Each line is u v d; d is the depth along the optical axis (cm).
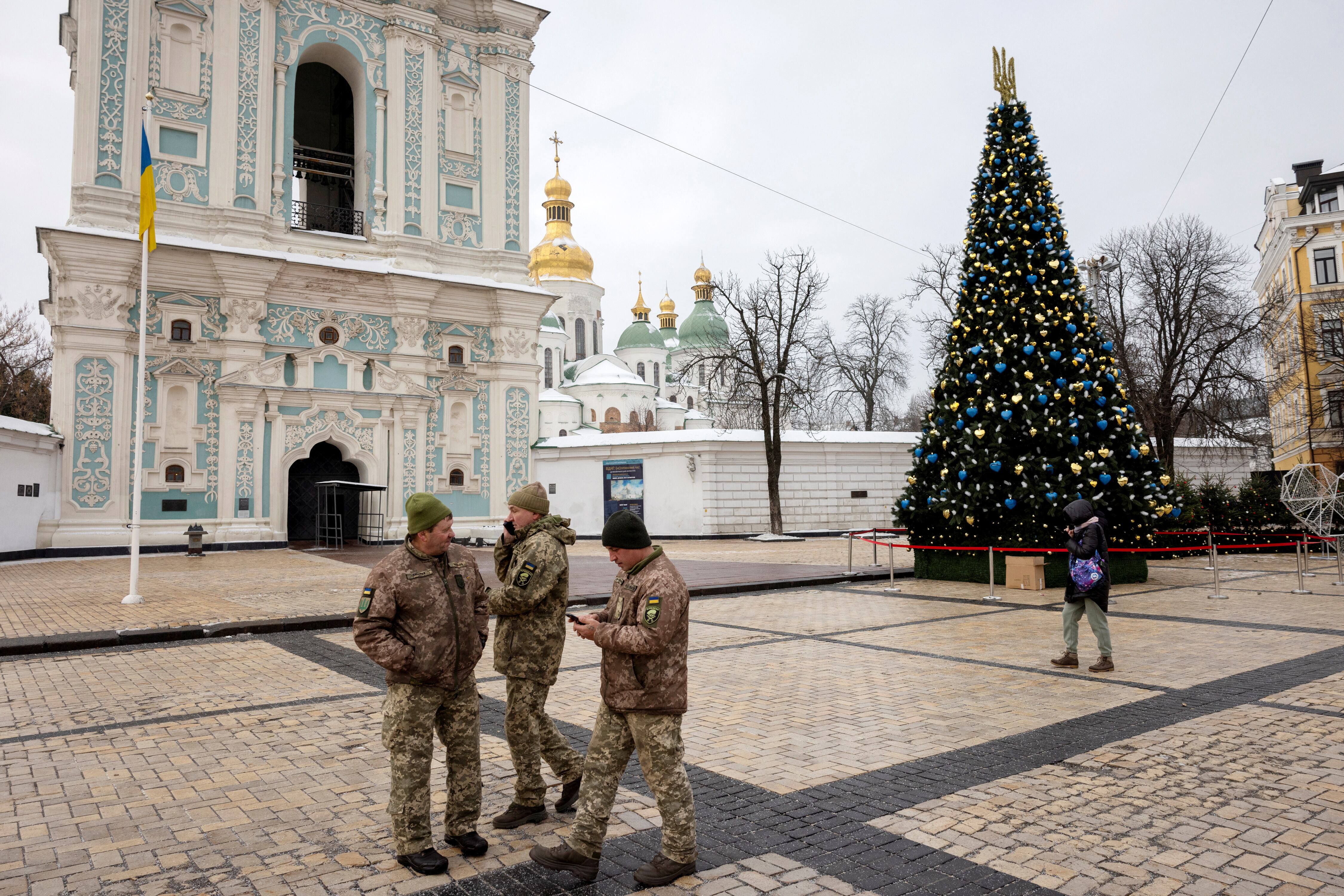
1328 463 4088
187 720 656
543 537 441
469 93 3338
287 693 747
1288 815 438
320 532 2888
